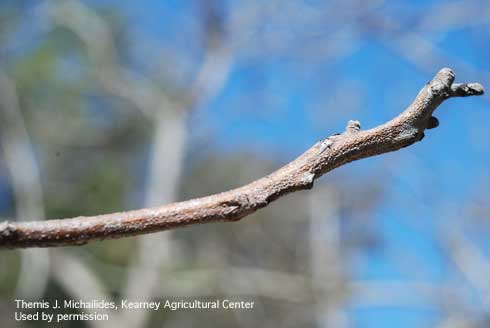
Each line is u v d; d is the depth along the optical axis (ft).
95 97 39.34
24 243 4.05
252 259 40.70
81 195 34.65
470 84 4.75
